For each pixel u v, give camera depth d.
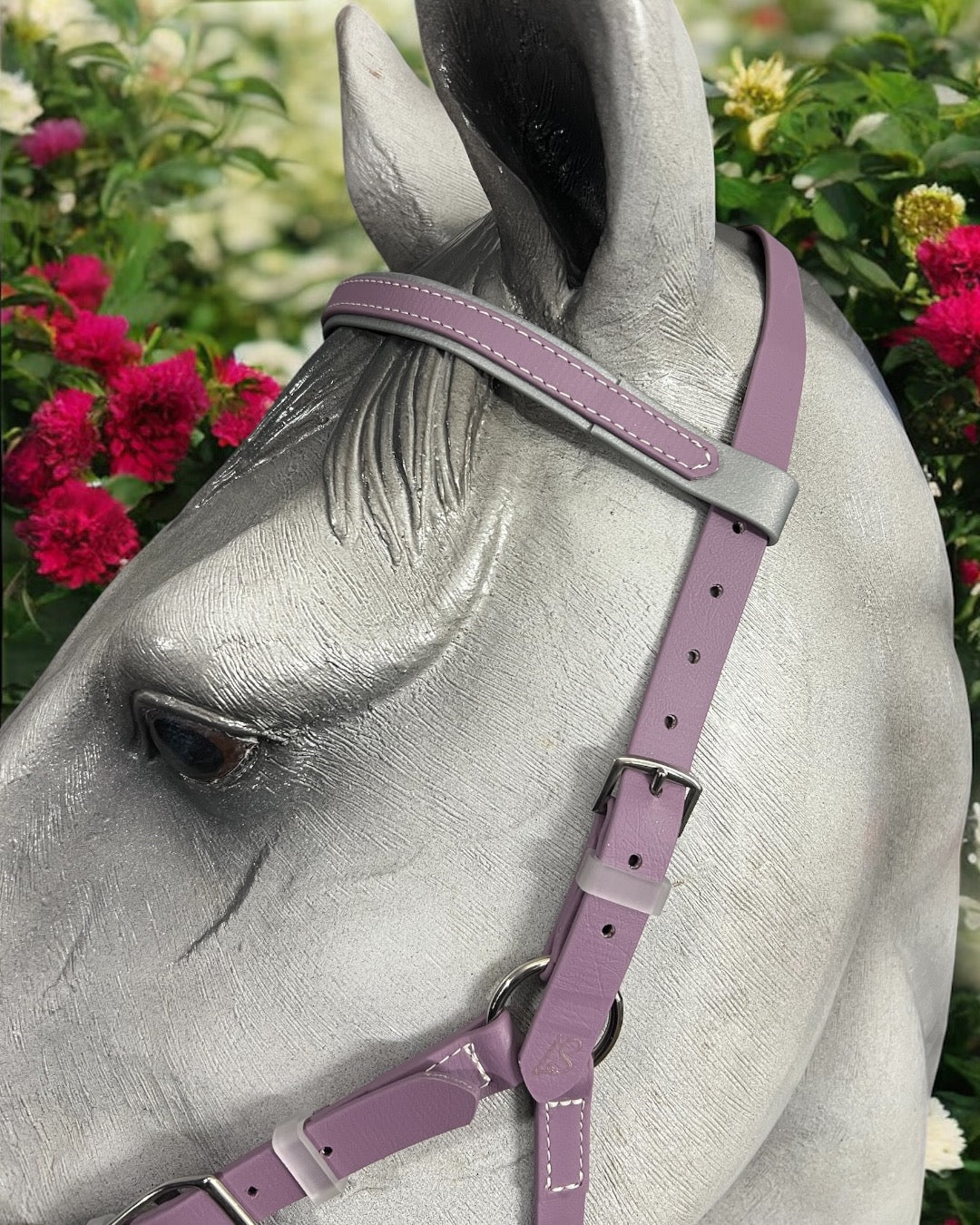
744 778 0.70
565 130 0.69
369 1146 0.70
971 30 1.43
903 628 0.78
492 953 0.69
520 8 0.65
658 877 0.67
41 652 1.67
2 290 1.67
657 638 0.68
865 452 0.77
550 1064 0.68
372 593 0.67
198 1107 0.73
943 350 1.22
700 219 0.67
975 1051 1.42
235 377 1.61
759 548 0.69
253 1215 0.72
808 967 0.73
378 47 0.91
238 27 1.92
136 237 1.85
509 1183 0.72
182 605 0.66
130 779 0.74
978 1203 1.41
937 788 0.84
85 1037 0.73
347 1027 0.70
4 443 1.66
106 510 1.55
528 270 0.71
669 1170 0.73
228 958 0.71
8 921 0.74
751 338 0.74
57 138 1.81
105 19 1.82
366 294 0.75
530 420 0.70
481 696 0.68
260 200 1.93
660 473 0.68
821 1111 0.88
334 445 0.69
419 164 0.88
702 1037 0.72
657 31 0.61
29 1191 0.75
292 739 0.69
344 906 0.70
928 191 1.29
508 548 0.68
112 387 1.60
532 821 0.68
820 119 1.37
